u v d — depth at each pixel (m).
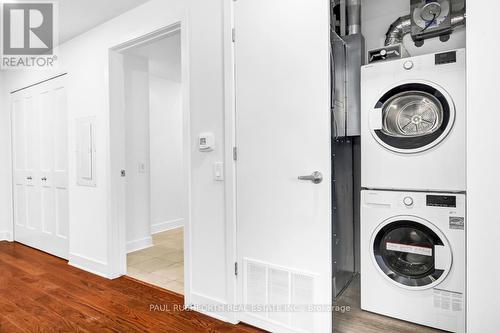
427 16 2.09
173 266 3.14
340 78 2.19
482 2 1.29
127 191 3.67
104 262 2.83
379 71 2.00
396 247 1.96
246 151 1.94
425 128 1.93
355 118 2.23
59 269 3.03
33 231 3.79
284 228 1.80
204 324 1.98
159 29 2.38
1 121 4.19
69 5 2.48
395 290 1.97
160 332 1.89
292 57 1.75
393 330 1.86
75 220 3.12
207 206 2.12
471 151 1.31
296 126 1.75
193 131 2.20
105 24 2.77
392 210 1.95
